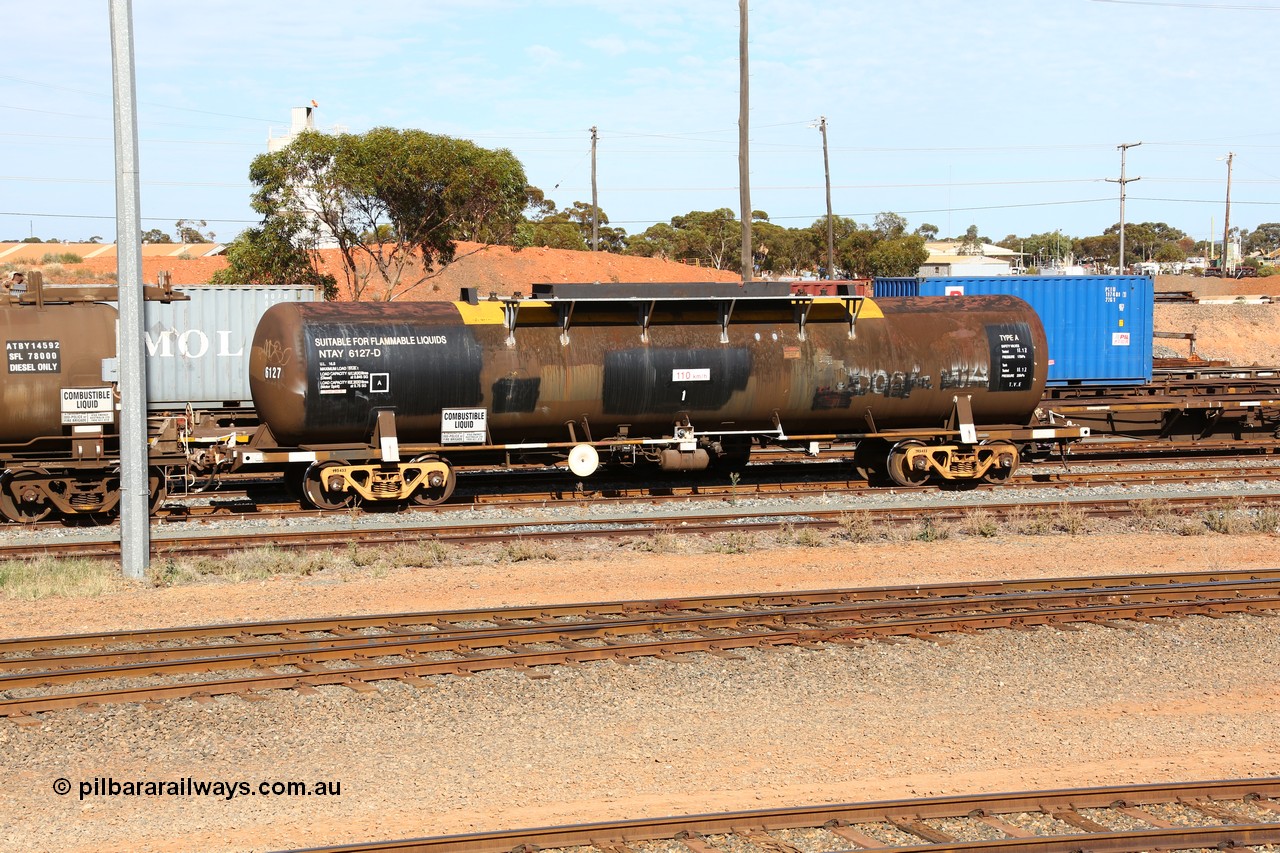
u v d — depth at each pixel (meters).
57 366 19.11
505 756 9.12
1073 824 7.73
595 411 20.83
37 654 11.45
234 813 8.01
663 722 9.95
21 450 19.53
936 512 19.70
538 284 21.02
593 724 9.89
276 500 21.62
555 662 11.41
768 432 22.03
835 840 7.48
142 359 15.38
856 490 22.06
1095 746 9.41
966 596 13.97
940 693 10.80
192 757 9.11
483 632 12.09
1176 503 20.31
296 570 15.71
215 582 15.17
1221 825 7.59
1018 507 19.73
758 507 20.14
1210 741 9.57
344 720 9.91
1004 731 9.77
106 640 11.87
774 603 13.70
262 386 19.64
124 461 15.31
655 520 18.97
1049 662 11.72
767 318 21.78
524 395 20.34
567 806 8.02
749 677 11.12
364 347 19.56
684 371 20.92
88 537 18.16
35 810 8.09
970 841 7.25
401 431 20.25
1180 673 11.45
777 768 8.84
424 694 10.51
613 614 13.16
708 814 7.51
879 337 22.09
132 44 15.07
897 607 13.16
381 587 14.84
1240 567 16.16
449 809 8.02
